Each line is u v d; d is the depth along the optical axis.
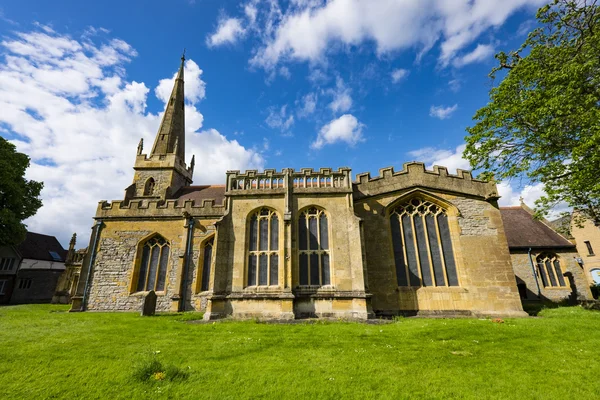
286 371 7.22
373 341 10.48
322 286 17.64
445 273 19.12
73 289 37.59
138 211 26.73
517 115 16.61
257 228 19.00
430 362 7.95
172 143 38.12
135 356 8.61
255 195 19.42
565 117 14.77
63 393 6.05
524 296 27.62
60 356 8.63
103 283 24.88
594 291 29.03
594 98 13.85
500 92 17.33
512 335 11.23
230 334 11.85
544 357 8.36
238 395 5.85
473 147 18.61
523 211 34.12
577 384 6.41
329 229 18.78
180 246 25.69
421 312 18.22
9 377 6.93
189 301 24.20
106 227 26.34
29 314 20.27
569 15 15.41
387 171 21.05
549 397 5.80
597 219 18.73
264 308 16.77
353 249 17.91
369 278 19.09
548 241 29.44
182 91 42.25
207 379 6.68
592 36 14.73
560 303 24.77
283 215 18.81
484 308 18.20
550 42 16.52
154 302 20.64
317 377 6.80
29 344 10.16
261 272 18.11
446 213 20.36
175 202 27.06
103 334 12.04
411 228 20.14
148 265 25.66
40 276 46.97
